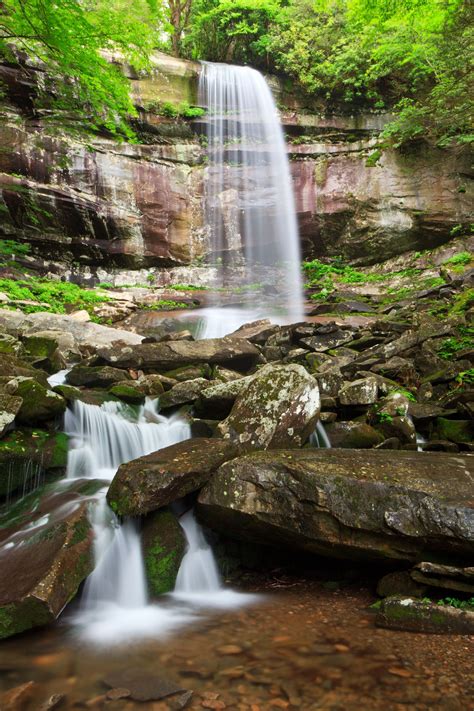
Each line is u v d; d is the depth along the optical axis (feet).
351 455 15.98
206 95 66.39
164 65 64.64
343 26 64.54
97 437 20.12
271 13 66.59
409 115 53.83
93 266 58.95
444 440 20.35
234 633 11.72
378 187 62.13
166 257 61.52
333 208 63.36
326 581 15.19
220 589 14.92
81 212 56.18
